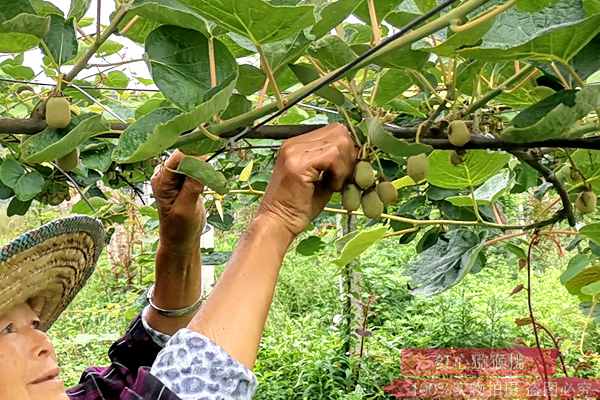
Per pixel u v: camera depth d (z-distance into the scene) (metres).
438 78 1.87
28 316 1.34
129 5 1.24
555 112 1.20
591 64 1.24
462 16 1.09
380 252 8.84
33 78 2.34
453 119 1.41
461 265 1.87
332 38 1.32
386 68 1.49
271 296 1.31
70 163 1.39
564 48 1.18
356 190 1.36
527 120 1.30
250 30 1.12
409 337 6.34
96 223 1.51
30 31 1.13
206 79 1.22
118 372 1.71
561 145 1.34
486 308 6.82
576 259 2.38
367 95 1.83
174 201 1.57
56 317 1.61
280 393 5.44
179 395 1.23
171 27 1.21
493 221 2.46
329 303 8.12
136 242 6.37
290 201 1.32
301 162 1.30
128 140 1.20
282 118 2.16
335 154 1.31
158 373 1.25
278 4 1.22
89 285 8.80
